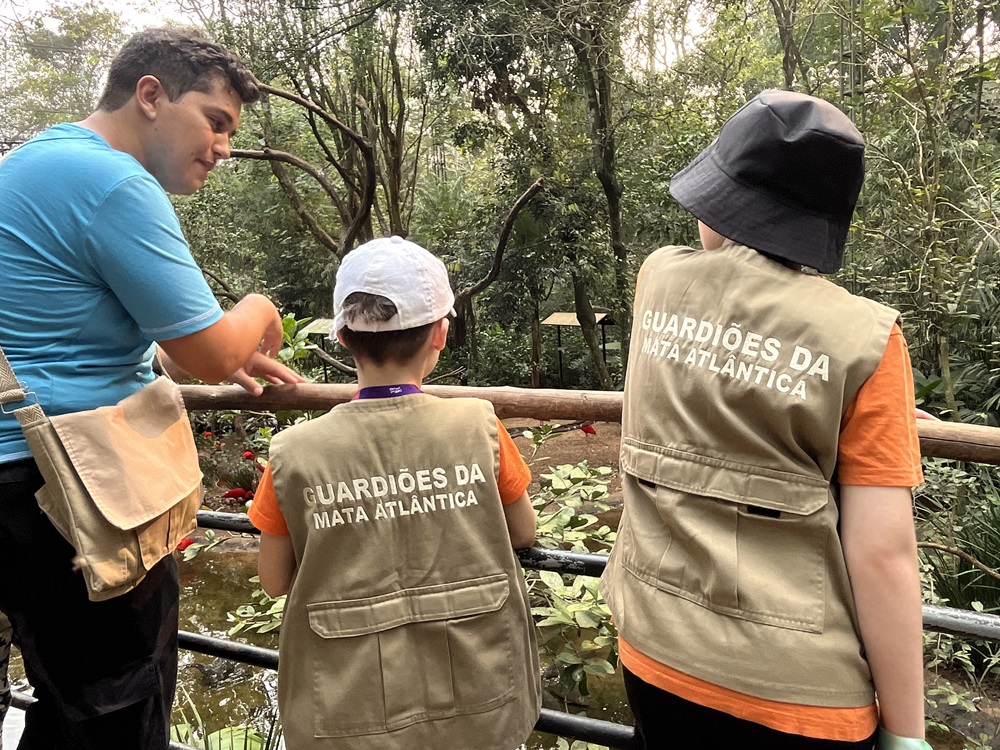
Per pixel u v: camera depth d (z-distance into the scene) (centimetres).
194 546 298
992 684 313
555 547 236
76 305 102
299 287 1213
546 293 1082
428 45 758
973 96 545
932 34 527
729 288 85
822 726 76
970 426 107
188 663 370
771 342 80
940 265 422
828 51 744
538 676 107
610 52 766
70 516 97
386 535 97
